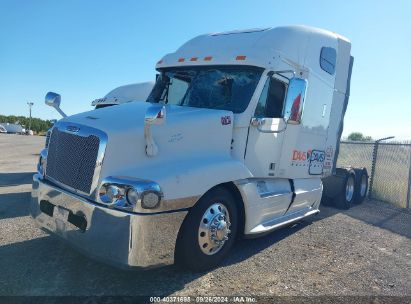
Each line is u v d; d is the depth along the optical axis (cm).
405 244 651
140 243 378
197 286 421
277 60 568
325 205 988
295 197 644
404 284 469
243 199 499
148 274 445
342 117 844
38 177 484
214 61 576
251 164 542
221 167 463
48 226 449
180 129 454
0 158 1784
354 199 1028
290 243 610
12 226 604
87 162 408
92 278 427
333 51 758
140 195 376
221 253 473
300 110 513
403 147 1066
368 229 742
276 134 586
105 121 432
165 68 632
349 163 1262
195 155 465
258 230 530
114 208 384
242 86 547
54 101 554
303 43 655
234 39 616
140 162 416
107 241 381
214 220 454
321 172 765
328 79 752
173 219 405
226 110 529
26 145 2814
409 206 1034
